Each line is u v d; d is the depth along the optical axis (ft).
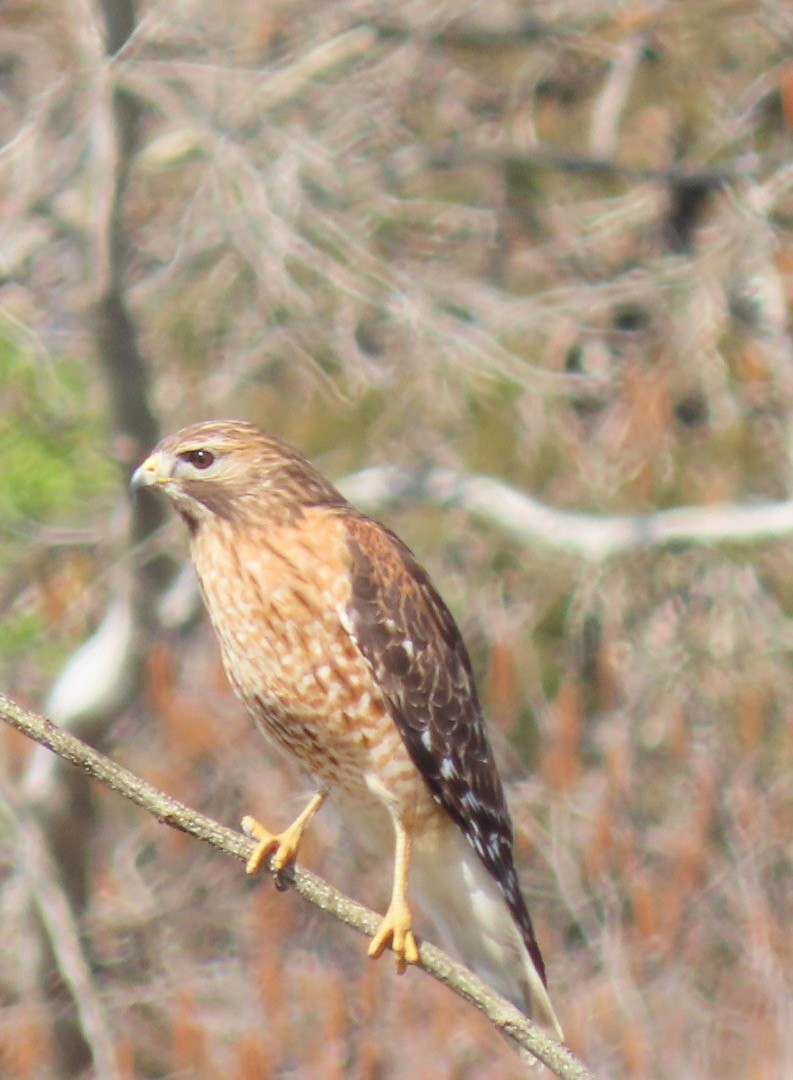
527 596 55.16
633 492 54.13
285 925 47.50
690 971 50.16
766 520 51.52
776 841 50.49
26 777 54.75
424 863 28.76
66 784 54.19
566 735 48.70
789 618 54.03
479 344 51.98
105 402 52.75
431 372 50.83
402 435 55.47
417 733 28.19
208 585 28.04
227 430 28.02
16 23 53.26
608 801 49.73
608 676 51.52
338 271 49.08
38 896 47.67
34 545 52.85
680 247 59.06
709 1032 49.90
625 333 53.72
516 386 53.72
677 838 50.29
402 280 50.98
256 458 27.76
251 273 54.24
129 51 49.32
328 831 48.70
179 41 52.16
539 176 60.54
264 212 48.49
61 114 54.95
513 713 51.98
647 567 53.72
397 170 57.41
